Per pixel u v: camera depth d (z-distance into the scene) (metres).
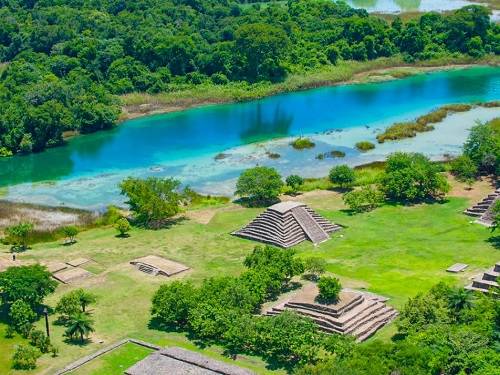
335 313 83.62
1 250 114.31
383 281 97.44
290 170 152.62
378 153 160.88
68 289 98.69
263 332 80.12
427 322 80.06
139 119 193.75
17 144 171.38
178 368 74.19
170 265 105.19
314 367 70.31
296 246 111.88
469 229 115.88
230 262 106.69
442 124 180.25
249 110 199.75
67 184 149.50
